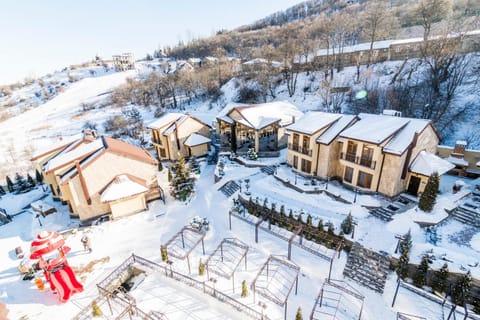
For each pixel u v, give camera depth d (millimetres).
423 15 46969
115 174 22172
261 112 34438
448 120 31281
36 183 34000
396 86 41094
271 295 14047
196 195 26234
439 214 17453
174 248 18531
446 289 13086
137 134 52500
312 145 24125
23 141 57750
